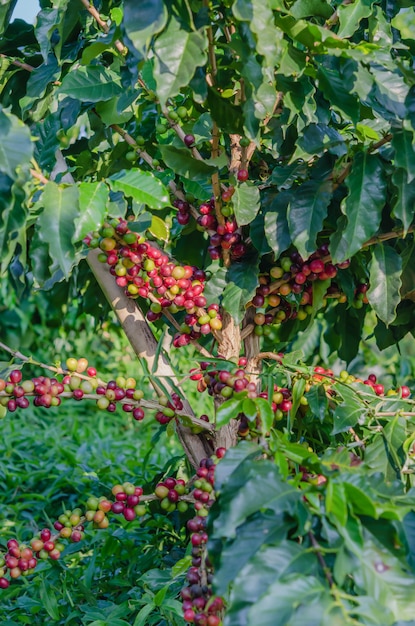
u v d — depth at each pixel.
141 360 1.89
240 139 1.75
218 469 1.37
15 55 2.18
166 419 1.84
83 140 2.35
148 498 1.75
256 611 1.08
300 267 1.78
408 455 1.69
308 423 2.04
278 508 1.22
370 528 1.26
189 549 2.02
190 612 1.51
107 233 1.67
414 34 1.86
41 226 1.41
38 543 1.70
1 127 1.31
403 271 1.96
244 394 1.53
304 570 1.17
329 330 2.61
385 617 1.12
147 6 1.27
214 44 1.47
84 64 1.70
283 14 1.58
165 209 2.30
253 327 1.89
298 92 1.62
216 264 2.29
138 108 2.00
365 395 1.79
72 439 4.46
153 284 1.76
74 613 2.23
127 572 2.53
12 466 3.72
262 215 1.77
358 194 1.54
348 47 1.52
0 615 2.39
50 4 2.08
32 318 6.03
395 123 1.57
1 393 1.68
